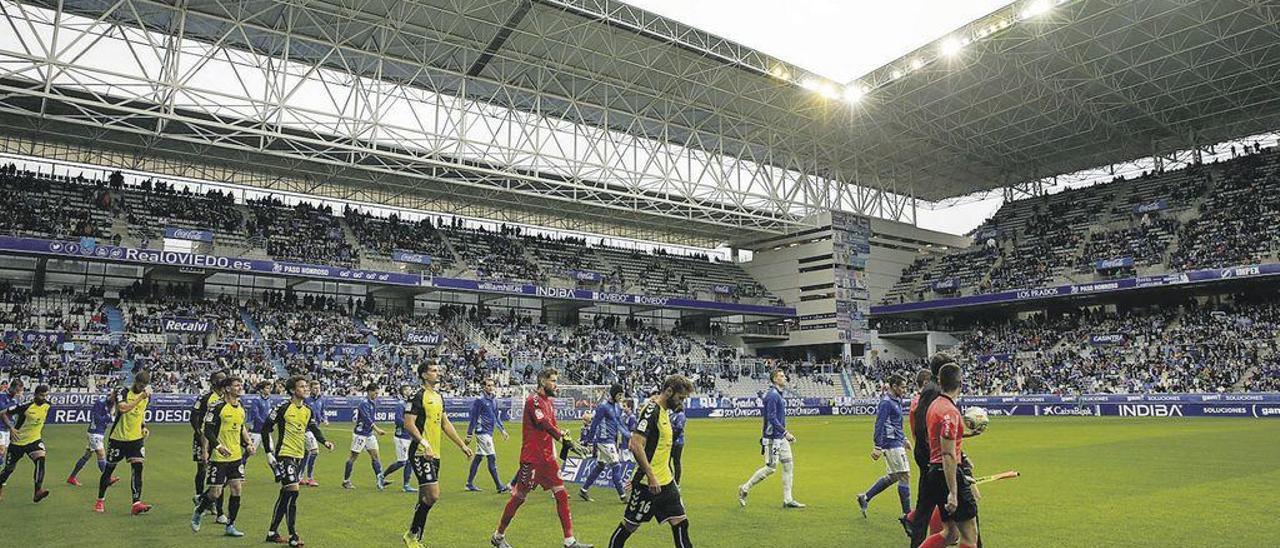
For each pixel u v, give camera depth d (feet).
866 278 196.54
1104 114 158.51
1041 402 135.85
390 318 149.79
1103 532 28.73
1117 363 146.51
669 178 148.56
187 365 112.47
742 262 218.38
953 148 178.81
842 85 144.15
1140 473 46.96
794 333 197.57
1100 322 163.22
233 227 139.74
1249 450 61.11
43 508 34.78
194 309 128.26
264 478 46.57
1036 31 119.65
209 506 29.37
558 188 152.87
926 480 20.52
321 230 150.10
